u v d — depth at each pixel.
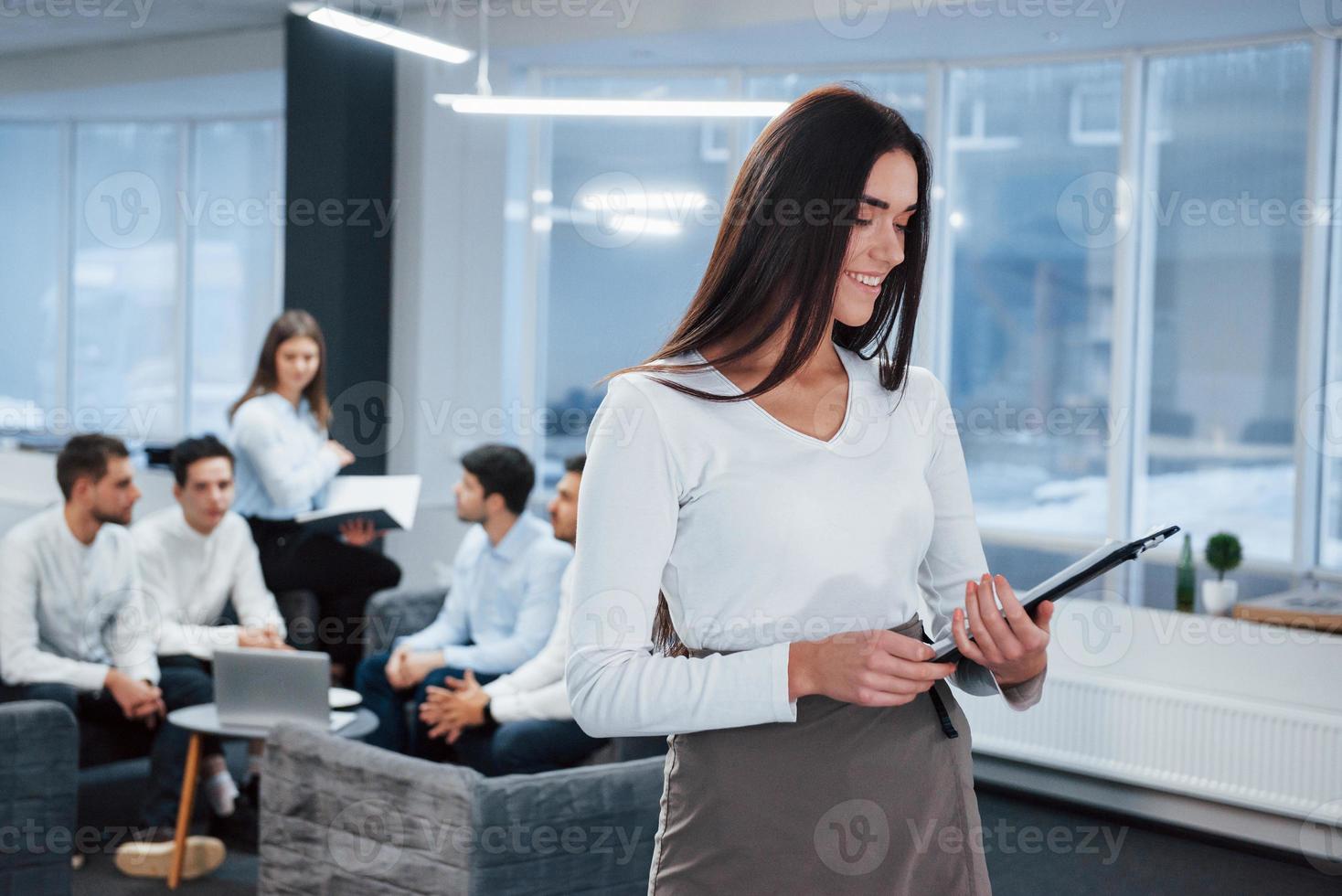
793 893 1.19
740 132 5.71
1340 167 4.73
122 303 8.06
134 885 3.42
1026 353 5.37
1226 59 4.91
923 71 5.42
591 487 1.20
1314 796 3.70
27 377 8.32
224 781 3.90
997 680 1.23
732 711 1.12
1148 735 4.01
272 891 2.81
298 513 4.75
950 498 1.34
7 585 3.65
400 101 5.76
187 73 6.42
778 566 1.18
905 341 1.30
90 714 3.70
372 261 5.74
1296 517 4.81
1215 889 3.62
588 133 5.89
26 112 7.87
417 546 5.72
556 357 6.03
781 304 1.20
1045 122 5.27
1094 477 5.24
